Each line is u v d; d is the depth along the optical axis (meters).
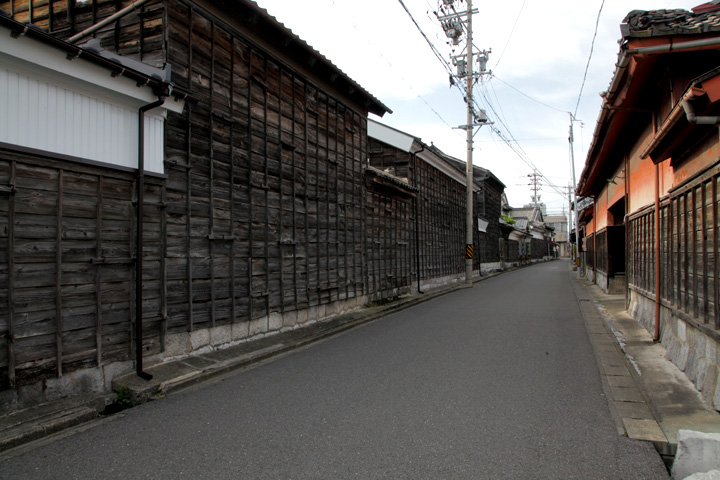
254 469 3.35
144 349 5.60
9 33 4.02
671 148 5.64
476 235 28.38
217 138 6.88
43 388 4.45
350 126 11.34
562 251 96.75
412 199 17.03
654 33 4.35
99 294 5.00
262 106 7.96
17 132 4.30
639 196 9.09
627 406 4.69
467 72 20.44
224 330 6.99
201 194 6.54
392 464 3.41
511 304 13.86
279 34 7.96
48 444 3.82
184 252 6.23
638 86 5.72
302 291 9.13
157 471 3.32
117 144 5.27
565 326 9.72
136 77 5.10
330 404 4.79
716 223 4.44
